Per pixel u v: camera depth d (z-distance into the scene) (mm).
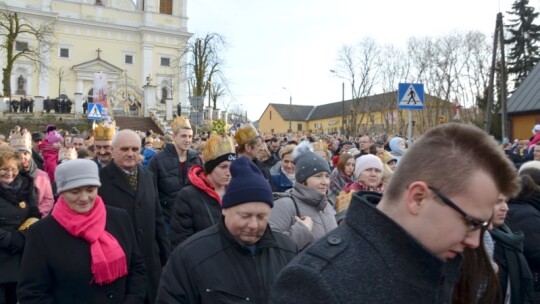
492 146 1396
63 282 3213
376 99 57531
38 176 5395
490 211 1381
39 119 37312
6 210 4281
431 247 1387
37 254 3213
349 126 54625
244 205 2596
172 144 5996
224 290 2529
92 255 3254
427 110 50062
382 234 1382
